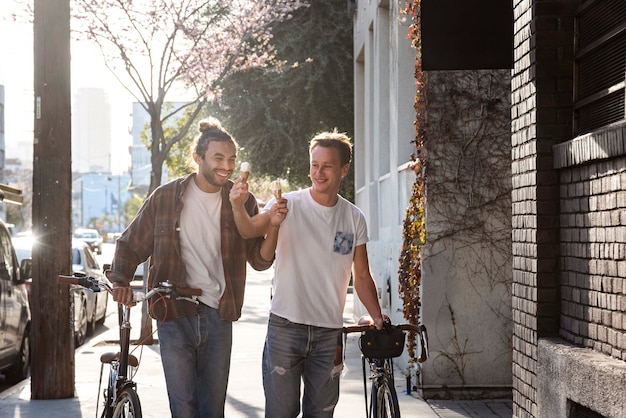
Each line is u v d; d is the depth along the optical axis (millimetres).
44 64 11016
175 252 6254
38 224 11078
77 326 17141
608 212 6285
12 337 12820
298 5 23438
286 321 6176
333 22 29047
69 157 11133
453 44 7996
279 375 6215
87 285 6320
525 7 7598
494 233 10891
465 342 10891
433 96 10906
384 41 16078
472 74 10898
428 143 10906
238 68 22000
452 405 10492
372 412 6367
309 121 30047
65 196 11109
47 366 11070
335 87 29375
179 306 6219
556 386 6824
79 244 20625
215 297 6316
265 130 30422
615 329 6184
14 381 13359
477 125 10906
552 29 7324
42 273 11117
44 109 11023
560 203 7285
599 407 6023
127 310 6480
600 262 6438
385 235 15484
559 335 7305
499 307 10891
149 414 9945
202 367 6383
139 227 6336
